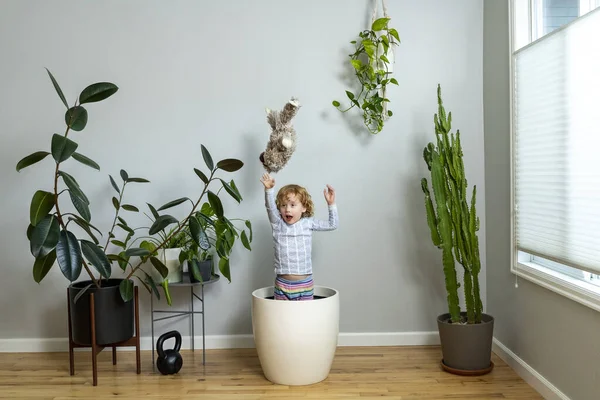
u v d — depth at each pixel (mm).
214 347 3199
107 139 3158
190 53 3160
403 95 3186
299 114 3180
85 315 2652
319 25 3170
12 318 3182
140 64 3152
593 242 2070
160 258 2855
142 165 3168
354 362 2924
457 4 3178
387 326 3230
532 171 2570
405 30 3182
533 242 2568
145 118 3160
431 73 3182
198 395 2484
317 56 3170
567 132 2246
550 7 2576
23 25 3129
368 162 3193
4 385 2633
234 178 3180
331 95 3176
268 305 2557
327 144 3189
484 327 2701
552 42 2355
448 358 2764
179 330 3199
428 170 3193
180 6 3150
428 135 3189
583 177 2133
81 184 3152
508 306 2865
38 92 3139
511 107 2746
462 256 2766
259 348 2623
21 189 3148
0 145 3145
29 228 2508
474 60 3182
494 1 3002
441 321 2805
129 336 2768
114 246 3166
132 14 3148
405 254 3215
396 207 3205
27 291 3180
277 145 2785
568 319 2236
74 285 2820
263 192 3191
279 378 2602
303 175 3186
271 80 3168
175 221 2668
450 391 2496
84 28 3141
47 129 3146
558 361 2322
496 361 2898
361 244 3215
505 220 2896
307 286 2764
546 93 2424
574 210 2203
